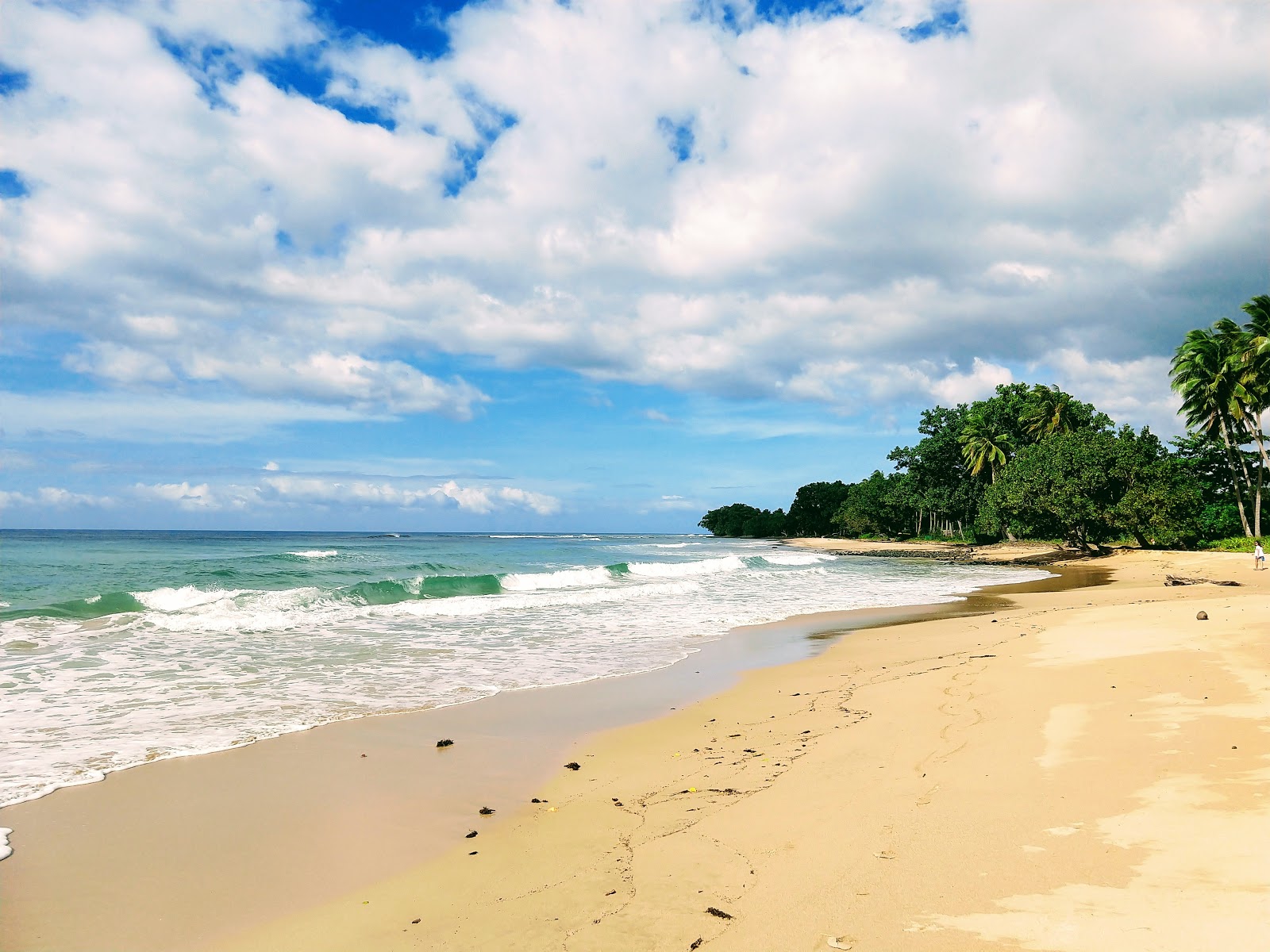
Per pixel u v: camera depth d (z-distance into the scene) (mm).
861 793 6098
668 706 10250
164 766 7418
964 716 8359
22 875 5113
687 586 30016
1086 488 43781
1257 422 41719
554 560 45438
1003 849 4695
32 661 12539
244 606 19688
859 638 16234
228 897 4840
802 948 3791
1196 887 3957
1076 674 10008
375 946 4199
